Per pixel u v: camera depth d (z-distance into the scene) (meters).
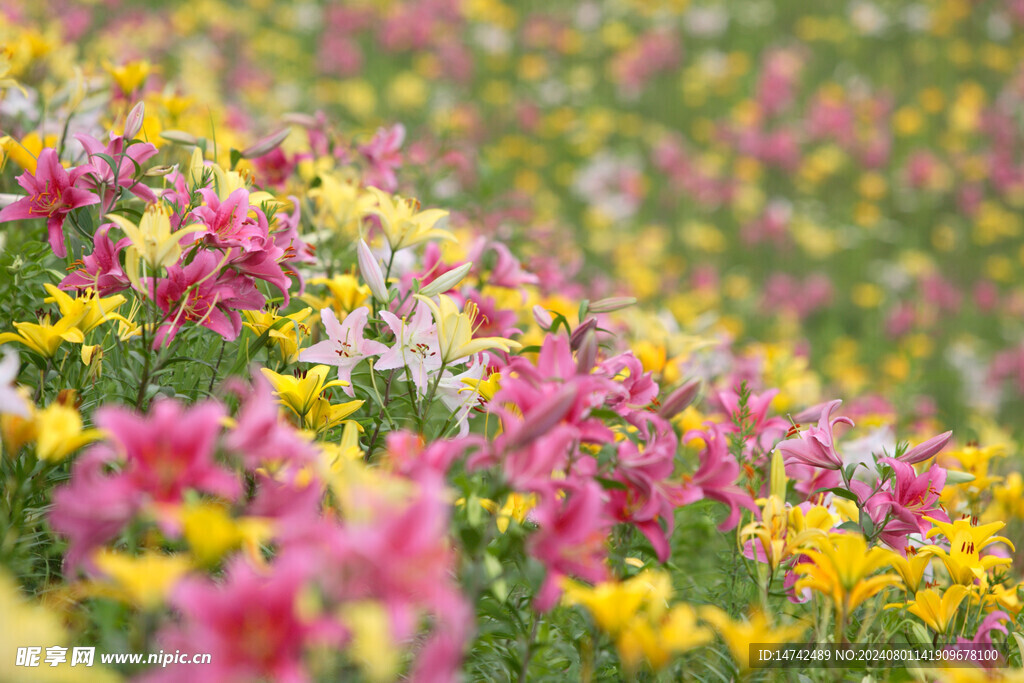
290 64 19.00
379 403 7.04
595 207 17.06
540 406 6.57
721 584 7.21
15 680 6.36
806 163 20.25
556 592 6.56
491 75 21.33
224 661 6.30
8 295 7.11
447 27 21.89
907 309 16.20
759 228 17.95
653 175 19.33
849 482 7.01
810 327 16.28
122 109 7.98
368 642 6.29
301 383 6.84
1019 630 7.01
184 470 6.44
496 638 6.82
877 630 7.07
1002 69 23.78
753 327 15.64
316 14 21.48
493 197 10.00
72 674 6.39
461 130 12.02
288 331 7.05
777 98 21.38
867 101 21.70
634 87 21.62
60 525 6.42
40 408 6.90
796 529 6.89
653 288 13.59
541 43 22.59
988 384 14.16
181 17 17.03
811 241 17.64
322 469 6.53
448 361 6.96
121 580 6.34
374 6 21.56
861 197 19.98
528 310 8.01
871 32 24.47
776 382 8.48
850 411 10.31
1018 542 7.62
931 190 19.86
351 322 7.03
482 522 6.74
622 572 6.82
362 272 7.09
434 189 8.83
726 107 21.75
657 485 6.74
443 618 6.47
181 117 8.23
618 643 6.61
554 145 19.31
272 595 6.32
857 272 17.84
